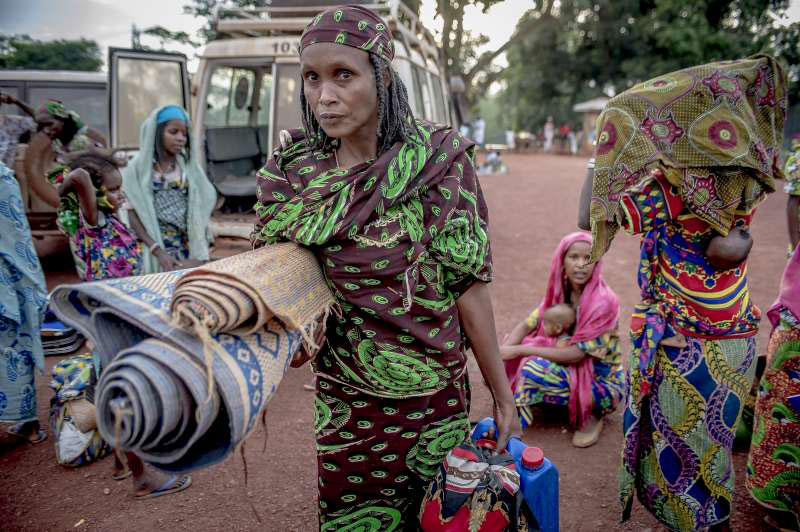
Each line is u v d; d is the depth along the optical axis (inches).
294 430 140.6
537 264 295.1
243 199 276.2
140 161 142.7
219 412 48.7
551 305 141.0
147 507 113.0
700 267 84.4
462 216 60.8
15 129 248.1
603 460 128.0
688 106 79.6
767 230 364.2
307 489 118.5
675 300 87.2
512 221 420.8
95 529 106.8
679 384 88.8
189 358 44.0
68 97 311.9
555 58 1174.3
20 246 121.3
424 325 63.3
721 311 84.9
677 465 91.9
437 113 344.5
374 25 56.5
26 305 124.9
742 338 87.0
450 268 62.6
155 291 49.6
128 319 45.8
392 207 58.2
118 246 133.3
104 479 121.4
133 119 245.0
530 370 136.3
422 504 71.0
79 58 768.3
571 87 1257.4
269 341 50.9
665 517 95.2
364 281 59.3
